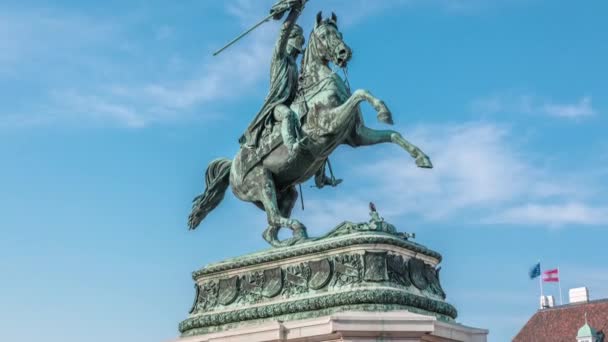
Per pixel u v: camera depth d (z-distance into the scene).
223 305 8.68
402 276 7.94
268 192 9.06
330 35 8.90
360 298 7.59
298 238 8.62
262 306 8.28
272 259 8.40
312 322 7.55
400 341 7.31
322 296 7.84
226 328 8.48
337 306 7.70
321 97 8.73
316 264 8.09
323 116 8.64
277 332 7.71
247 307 8.43
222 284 8.80
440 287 8.46
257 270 8.55
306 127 8.84
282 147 8.98
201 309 8.90
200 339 8.38
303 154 8.87
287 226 8.81
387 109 7.98
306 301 7.91
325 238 8.30
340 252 7.95
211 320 8.62
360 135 8.80
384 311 7.51
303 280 8.14
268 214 9.01
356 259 7.83
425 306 7.91
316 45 9.02
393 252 7.91
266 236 9.01
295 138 8.77
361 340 7.30
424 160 8.28
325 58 9.00
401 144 8.46
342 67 8.91
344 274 7.86
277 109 9.14
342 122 8.48
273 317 8.13
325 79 8.87
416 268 8.15
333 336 7.40
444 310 8.13
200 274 9.02
